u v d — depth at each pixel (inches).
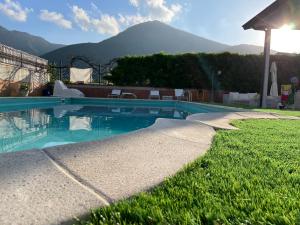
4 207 56.1
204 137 143.2
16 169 74.9
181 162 93.5
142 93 682.2
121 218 55.0
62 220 53.9
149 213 56.0
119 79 750.5
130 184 72.6
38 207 57.4
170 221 53.2
